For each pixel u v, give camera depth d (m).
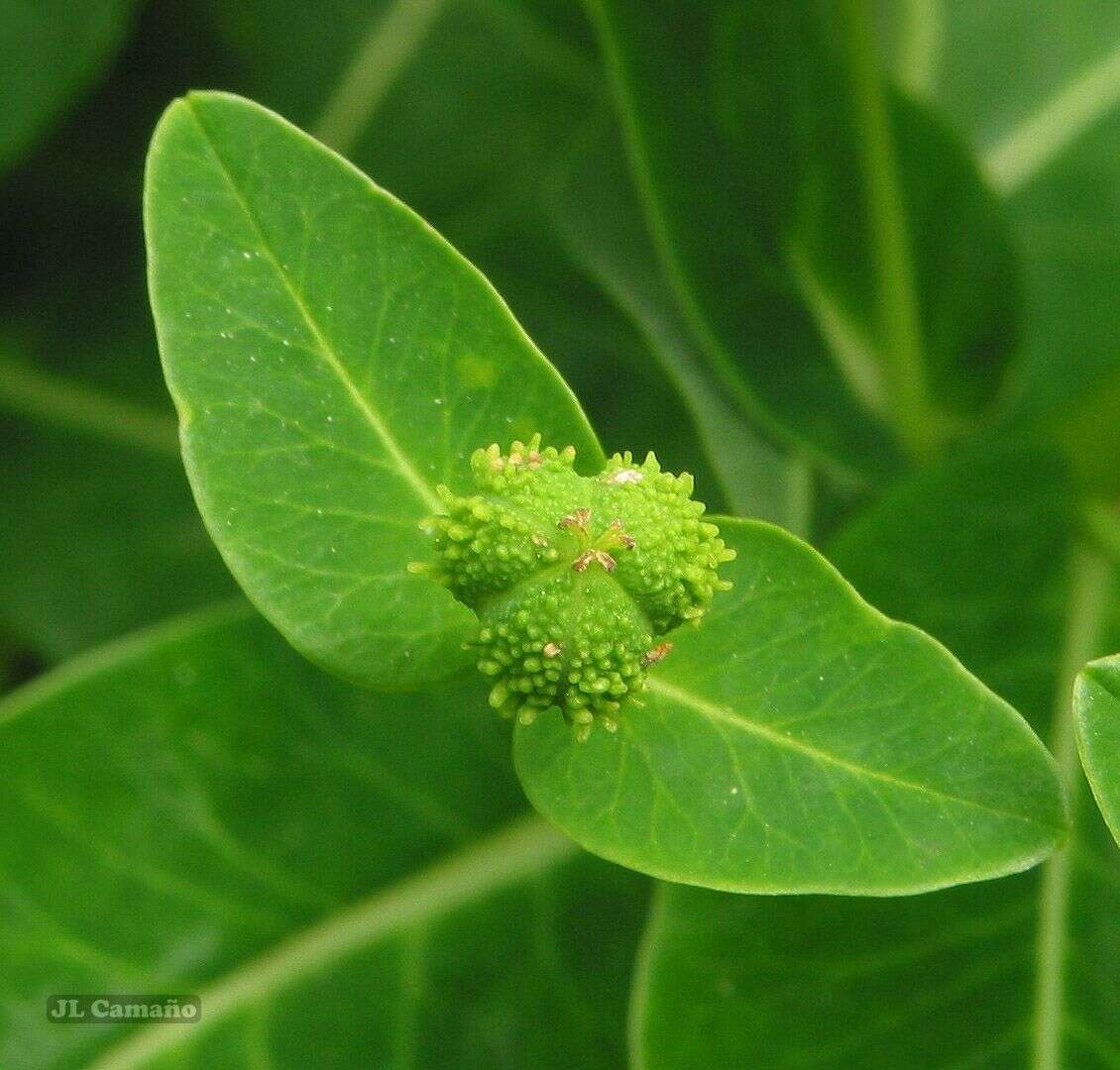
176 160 0.08
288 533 0.08
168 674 0.10
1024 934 0.09
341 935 0.10
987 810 0.08
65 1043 0.09
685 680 0.08
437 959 0.10
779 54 0.10
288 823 0.10
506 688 0.08
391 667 0.08
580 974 0.10
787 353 0.10
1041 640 0.10
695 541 0.08
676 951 0.09
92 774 0.10
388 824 0.10
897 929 0.09
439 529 0.08
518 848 0.10
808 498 0.10
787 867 0.08
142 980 0.10
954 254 0.10
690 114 0.10
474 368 0.08
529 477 0.08
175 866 0.10
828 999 0.09
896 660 0.08
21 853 0.09
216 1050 0.10
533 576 0.07
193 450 0.08
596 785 0.08
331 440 0.08
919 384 0.10
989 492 0.10
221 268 0.08
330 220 0.08
